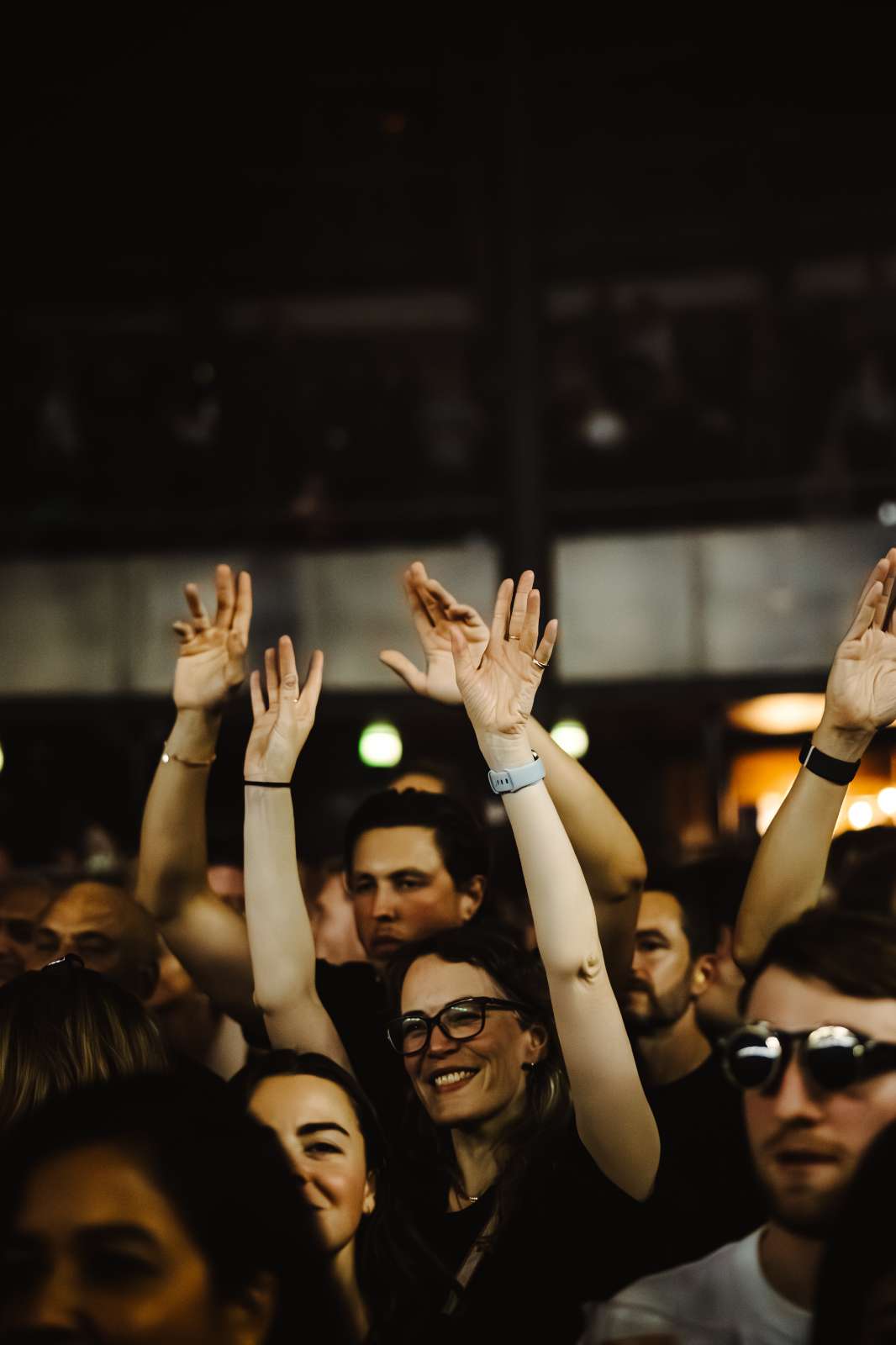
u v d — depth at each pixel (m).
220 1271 1.41
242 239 14.42
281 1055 2.56
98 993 2.74
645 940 3.37
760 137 14.21
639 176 14.27
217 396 13.93
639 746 12.81
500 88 13.86
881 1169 1.64
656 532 12.91
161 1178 1.42
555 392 13.87
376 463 13.88
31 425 13.84
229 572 3.16
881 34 14.12
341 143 14.45
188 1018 3.85
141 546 13.61
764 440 13.64
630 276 14.12
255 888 2.86
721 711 12.73
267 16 14.28
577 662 12.88
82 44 14.34
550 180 14.30
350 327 14.21
